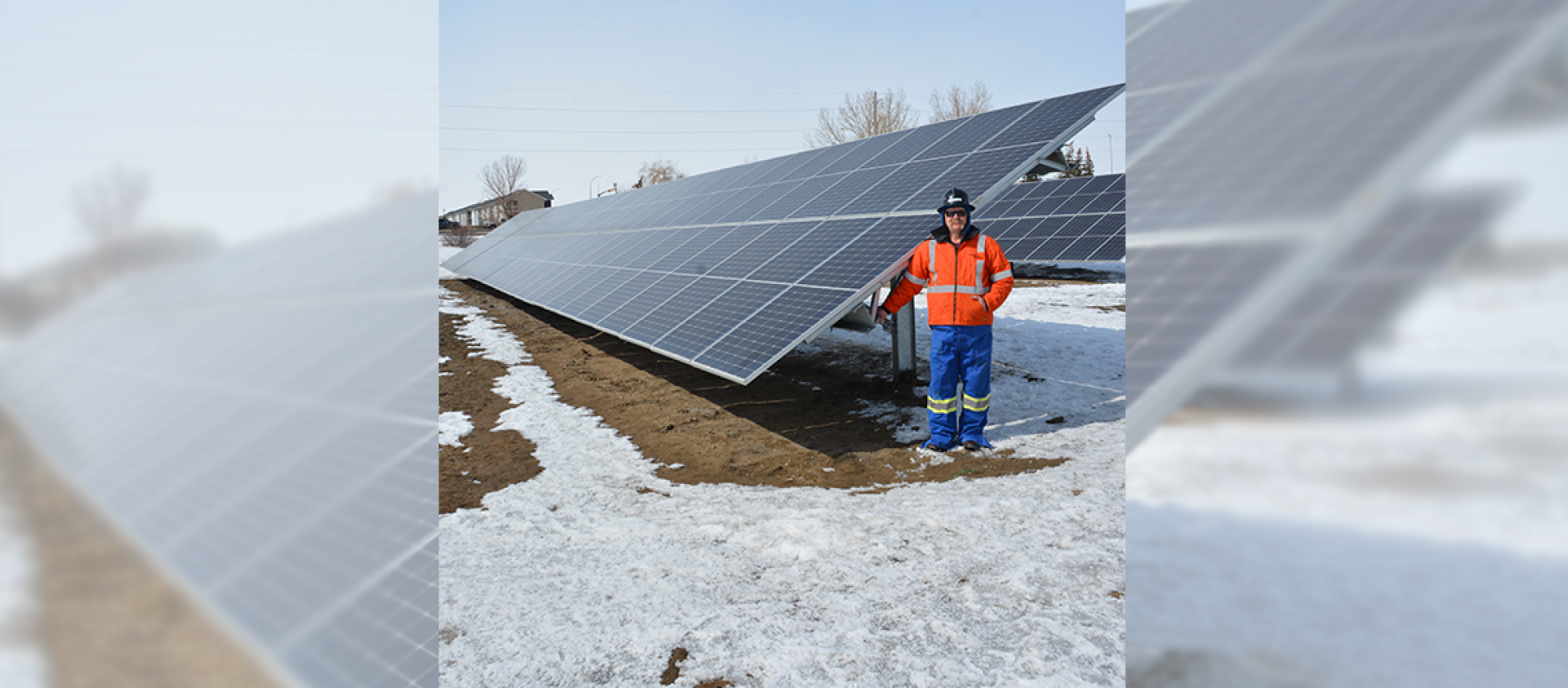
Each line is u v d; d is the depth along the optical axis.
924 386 8.36
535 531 4.66
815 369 9.48
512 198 67.50
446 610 3.63
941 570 3.83
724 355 6.28
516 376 9.70
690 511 4.91
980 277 6.05
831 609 3.51
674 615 3.52
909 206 7.41
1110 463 5.57
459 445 6.89
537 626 3.45
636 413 7.75
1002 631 3.25
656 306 8.48
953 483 5.32
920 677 2.97
